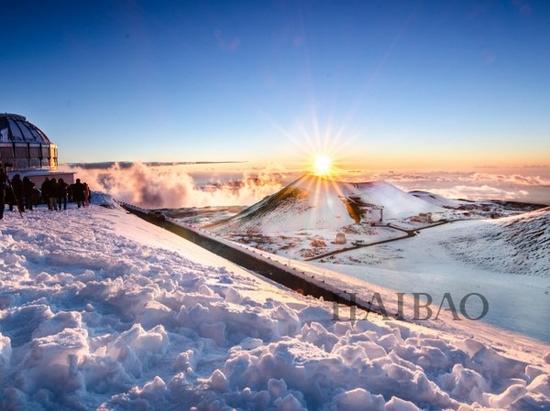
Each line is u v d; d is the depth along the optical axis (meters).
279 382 3.35
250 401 3.20
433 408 3.47
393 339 4.90
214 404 3.07
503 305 34.84
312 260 65.88
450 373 4.14
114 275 7.07
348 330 5.23
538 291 44.34
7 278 6.22
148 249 11.80
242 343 4.52
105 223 17.61
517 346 10.34
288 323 5.22
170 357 4.01
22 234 10.64
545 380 3.93
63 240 10.80
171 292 6.25
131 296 5.33
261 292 7.65
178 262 10.33
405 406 3.24
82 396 3.13
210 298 5.62
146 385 3.31
